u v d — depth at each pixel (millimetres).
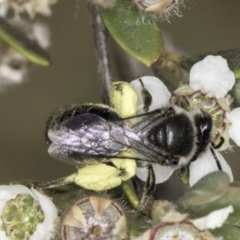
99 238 87
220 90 93
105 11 92
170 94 92
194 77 93
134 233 85
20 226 92
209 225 84
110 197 88
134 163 87
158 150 87
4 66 97
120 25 92
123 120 87
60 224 88
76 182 86
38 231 91
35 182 90
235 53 94
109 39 99
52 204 88
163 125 87
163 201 86
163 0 91
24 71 98
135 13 92
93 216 87
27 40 93
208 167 90
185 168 89
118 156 87
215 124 92
